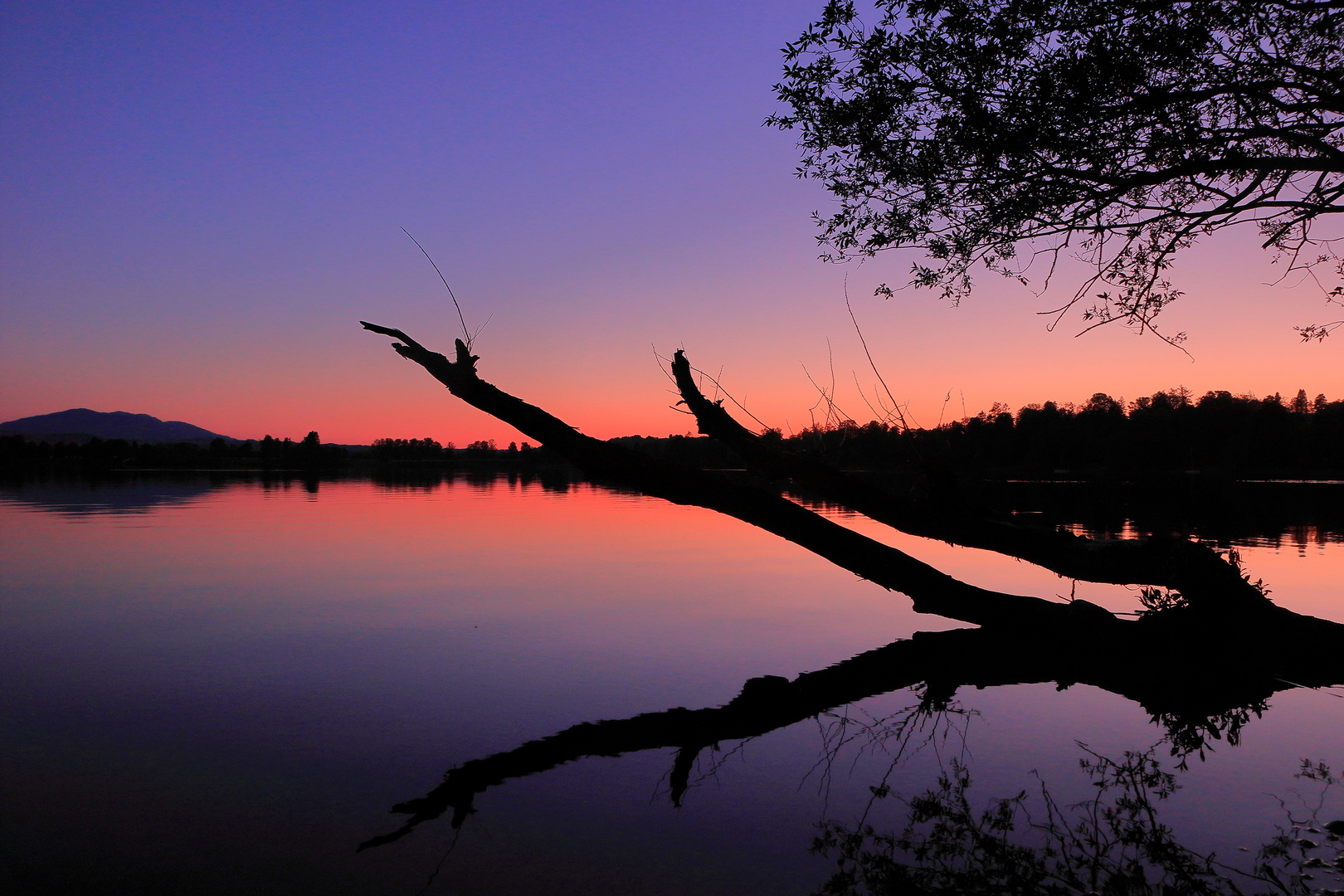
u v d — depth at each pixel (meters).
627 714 5.16
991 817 3.66
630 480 7.26
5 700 5.33
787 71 5.70
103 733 4.72
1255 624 6.54
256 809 3.70
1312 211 5.01
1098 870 3.14
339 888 2.98
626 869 3.15
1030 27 5.08
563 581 10.55
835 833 3.49
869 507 7.60
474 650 6.83
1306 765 4.31
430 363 6.97
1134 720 5.09
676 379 8.04
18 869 3.11
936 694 5.66
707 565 12.24
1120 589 9.88
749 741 4.67
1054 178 5.41
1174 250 5.95
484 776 4.12
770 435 8.27
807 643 7.24
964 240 6.04
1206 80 5.01
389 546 13.99
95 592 9.28
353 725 4.89
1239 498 29.97
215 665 6.28
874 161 5.93
